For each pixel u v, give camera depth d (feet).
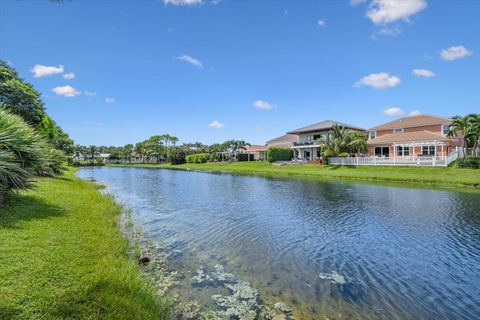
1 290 13.34
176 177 112.37
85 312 12.74
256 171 134.41
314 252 26.04
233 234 31.30
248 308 16.42
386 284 19.90
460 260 24.11
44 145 32.27
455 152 94.27
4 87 73.36
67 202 35.91
